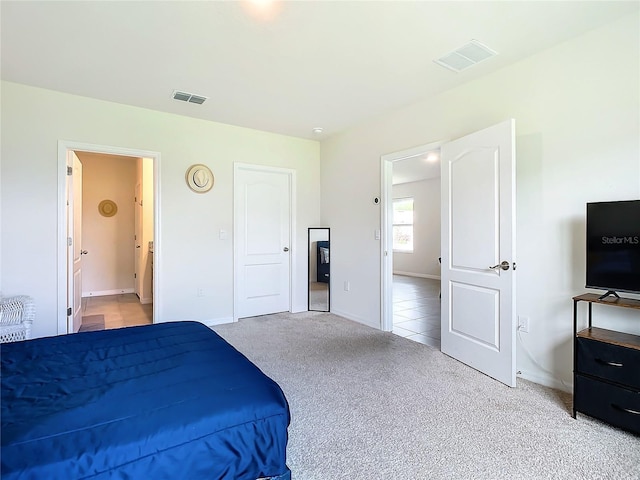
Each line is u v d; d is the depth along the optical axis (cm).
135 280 629
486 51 249
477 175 276
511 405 222
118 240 635
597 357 197
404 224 920
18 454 94
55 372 147
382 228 394
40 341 187
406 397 233
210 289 409
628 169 214
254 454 122
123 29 221
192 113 379
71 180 345
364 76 287
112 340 190
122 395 128
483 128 288
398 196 924
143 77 290
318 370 278
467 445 180
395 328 403
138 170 577
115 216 633
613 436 188
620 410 189
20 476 88
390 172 394
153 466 104
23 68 275
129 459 101
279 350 325
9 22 212
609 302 199
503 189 254
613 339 195
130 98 336
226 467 116
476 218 277
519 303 266
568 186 239
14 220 304
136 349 177
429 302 556
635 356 183
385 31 222
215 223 412
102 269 622
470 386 249
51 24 215
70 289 338
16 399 123
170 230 383
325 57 256
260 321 429
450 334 308
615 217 204
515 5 197
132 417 114
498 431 193
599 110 225
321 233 488
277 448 127
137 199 597
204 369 152
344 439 186
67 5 197
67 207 331
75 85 307
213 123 408
